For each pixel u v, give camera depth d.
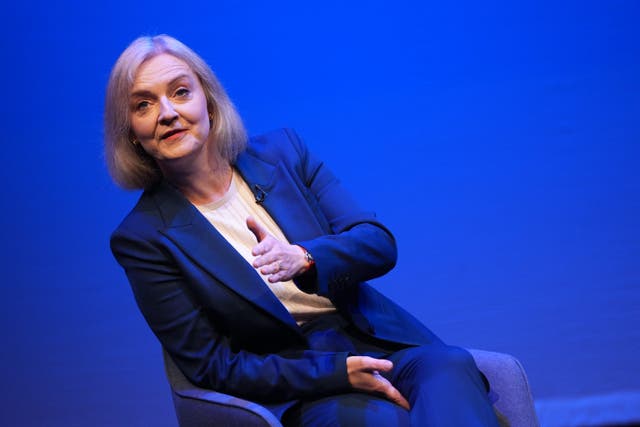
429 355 4.55
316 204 5.13
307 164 5.26
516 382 4.63
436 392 4.31
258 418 4.15
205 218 4.80
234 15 7.74
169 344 4.66
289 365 4.50
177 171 4.81
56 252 7.72
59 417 7.57
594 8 7.78
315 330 4.88
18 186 7.72
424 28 7.80
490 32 7.82
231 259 4.71
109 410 7.59
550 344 7.62
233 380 4.53
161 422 7.57
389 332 4.90
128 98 4.70
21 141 7.71
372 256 4.81
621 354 7.56
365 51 7.82
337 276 4.66
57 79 7.70
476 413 4.22
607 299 7.62
